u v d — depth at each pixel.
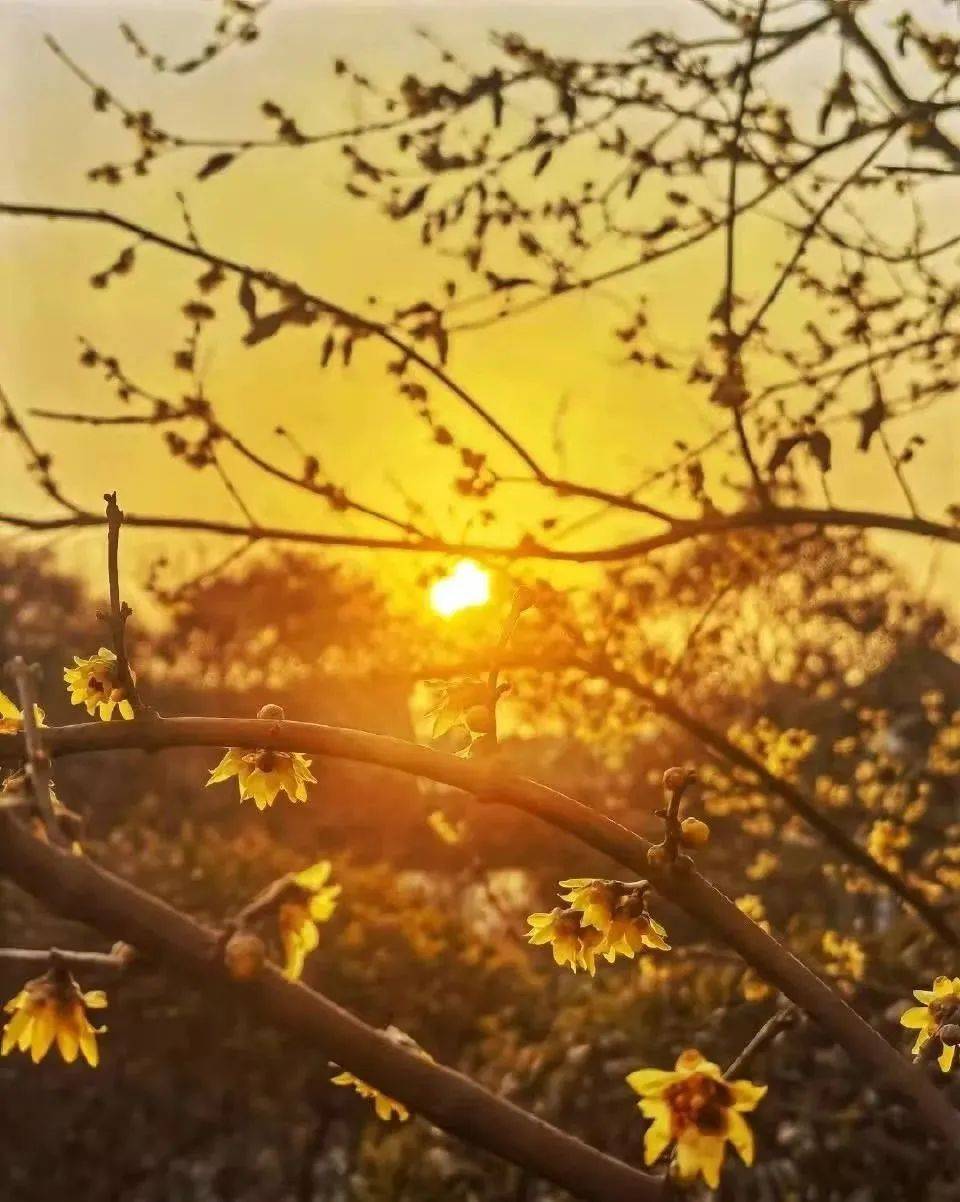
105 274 2.81
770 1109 3.58
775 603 5.64
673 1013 3.95
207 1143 5.43
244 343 2.71
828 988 1.04
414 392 3.12
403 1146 3.99
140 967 0.89
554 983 5.54
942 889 4.54
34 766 0.82
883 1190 3.44
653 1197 0.79
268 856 6.20
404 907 5.98
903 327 3.51
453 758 1.04
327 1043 0.75
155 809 8.03
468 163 3.30
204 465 3.15
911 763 5.21
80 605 9.55
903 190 3.42
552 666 3.82
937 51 3.19
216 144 3.21
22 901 5.27
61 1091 5.39
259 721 1.02
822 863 4.85
